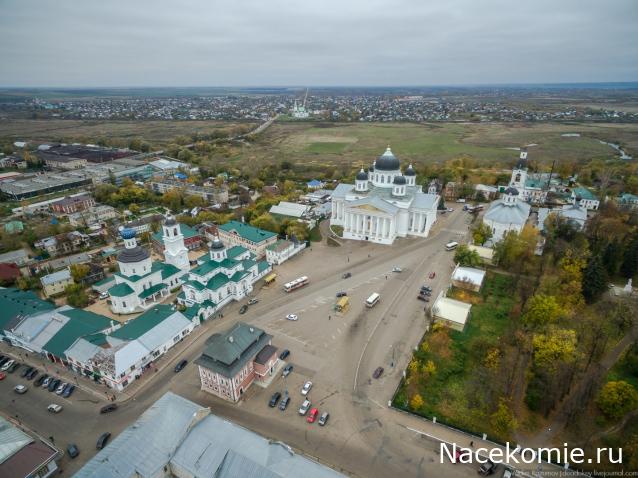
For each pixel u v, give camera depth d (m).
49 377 94.44
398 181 174.12
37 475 68.56
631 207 186.38
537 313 104.62
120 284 121.69
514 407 83.00
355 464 72.31
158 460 65.56
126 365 90.81
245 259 135.75
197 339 107.88
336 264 152.25
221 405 85.81
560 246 139.38
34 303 114.62
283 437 77.81
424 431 79.12
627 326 104.25
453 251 160.62
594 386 82.00
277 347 104.25
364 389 89.88
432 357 99.00
